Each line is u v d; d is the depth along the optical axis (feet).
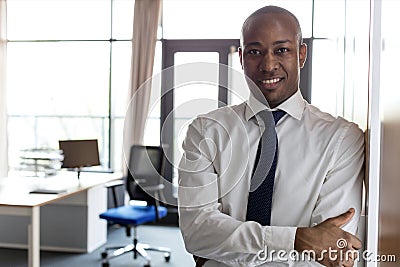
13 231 15.06
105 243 15.46
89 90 18.84
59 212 14.65
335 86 13.34
